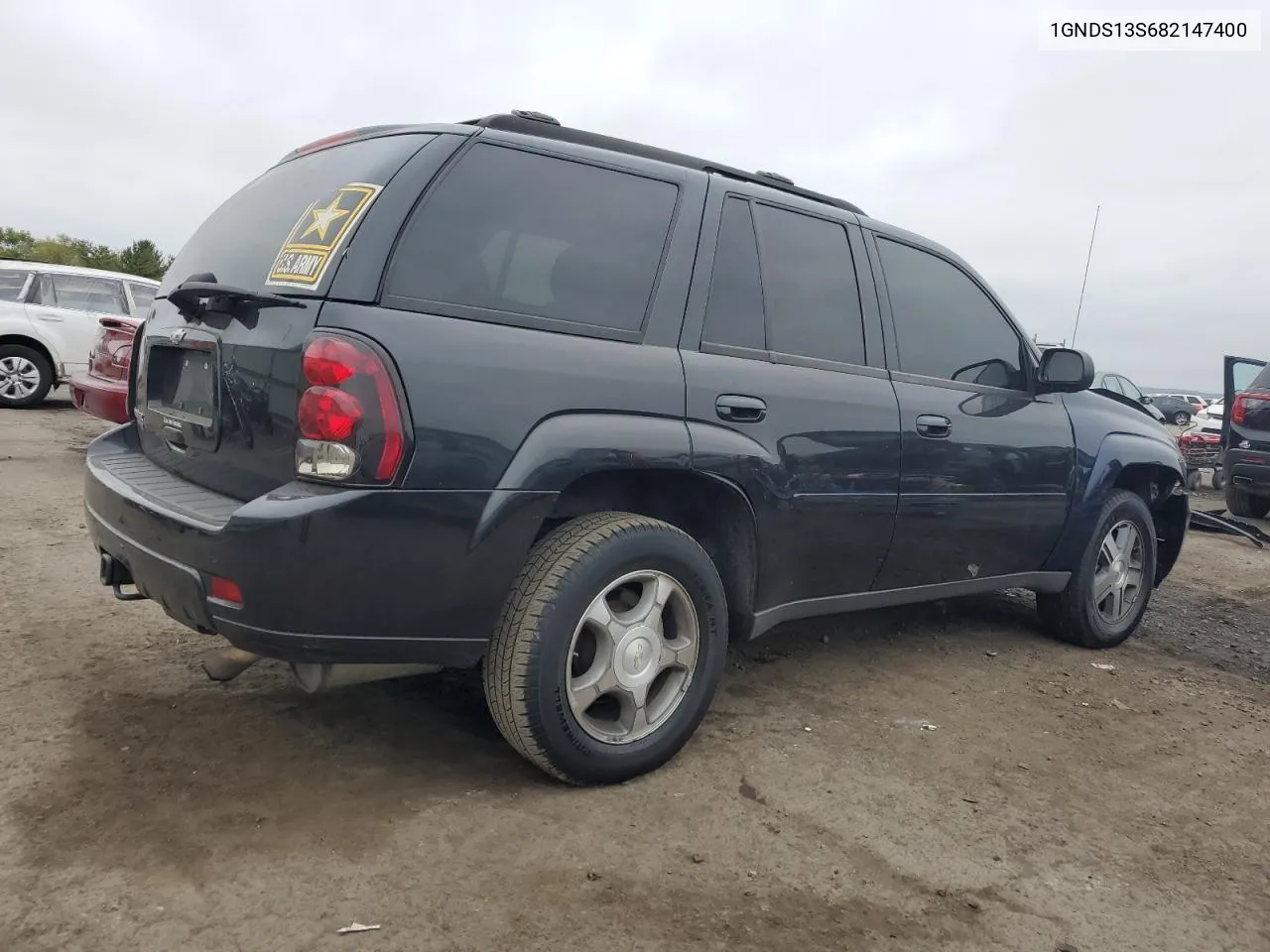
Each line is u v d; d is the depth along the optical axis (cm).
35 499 633
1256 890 259
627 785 288
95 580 459
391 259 253
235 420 265
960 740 343
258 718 318
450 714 333
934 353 394
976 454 394
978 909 239
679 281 308
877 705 371
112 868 228
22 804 254
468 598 258
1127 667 452
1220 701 412
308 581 238
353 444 238
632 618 285
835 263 363
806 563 341
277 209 294
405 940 209
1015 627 507
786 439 323
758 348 327
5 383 1124
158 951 201
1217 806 306
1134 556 492
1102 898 248
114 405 718
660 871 244
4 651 361
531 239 280
